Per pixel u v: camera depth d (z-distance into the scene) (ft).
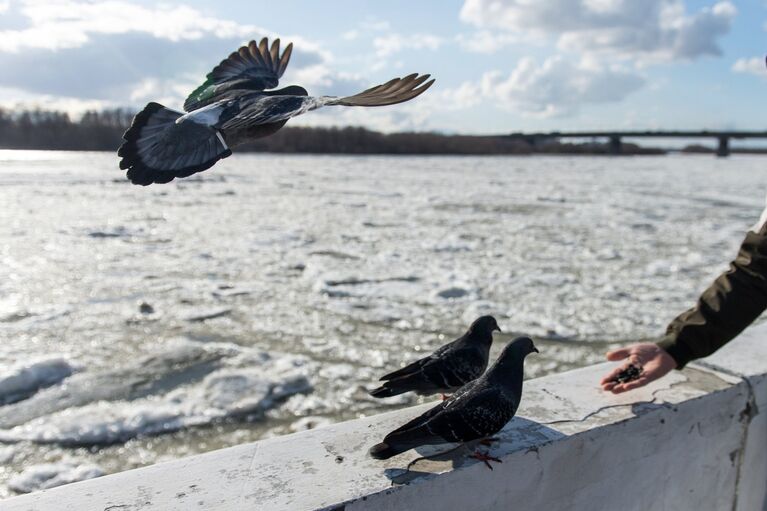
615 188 91.56
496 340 23.43
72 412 17.26
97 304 27.53
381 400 18.39
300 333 24.06
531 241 44.86
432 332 24.44
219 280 32.07
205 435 16.24
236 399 18.19
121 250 39.47
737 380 9.24
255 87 6.73
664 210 64.54
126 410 17.38
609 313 27.25
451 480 6.73
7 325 24.43
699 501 9.13
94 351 21.81
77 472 14.38
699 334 8.39
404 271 34.42
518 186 93.30
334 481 6.56
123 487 6.47
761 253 8.14
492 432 7.16
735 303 8.21
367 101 5.04
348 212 59.16
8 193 70.85
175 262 36.22
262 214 57.00
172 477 6.65
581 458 7.70
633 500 8.36
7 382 18.93
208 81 7.07
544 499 7.52
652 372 8.44
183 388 18.90
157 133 4.78
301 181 97.09
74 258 36.86
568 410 8.27
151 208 60.34
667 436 8.44
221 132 4.77
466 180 104.78
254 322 25.29
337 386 19.27
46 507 6.11
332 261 36.78
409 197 74.28
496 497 7.12
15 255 37.35
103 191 75.97
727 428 9.13
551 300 29.09
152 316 25.85
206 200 68.28
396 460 7.03
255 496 6.29
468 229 49.75
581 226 52.47
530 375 20.43
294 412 17.58
